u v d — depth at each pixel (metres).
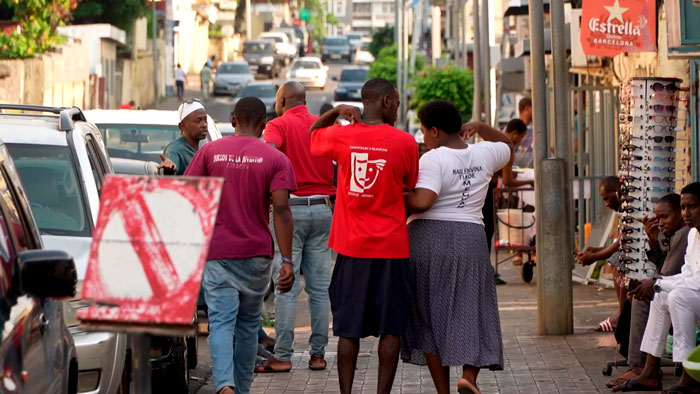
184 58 119.44
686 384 13.51
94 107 69.25
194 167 12.87
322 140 12.89
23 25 56.88
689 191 13.27
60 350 9.16
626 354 15.29
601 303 21.88
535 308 21.78
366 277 12.63
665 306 13.70
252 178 12.80
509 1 36.72
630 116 15.57
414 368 16.36
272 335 19.77
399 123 82.44
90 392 11.24
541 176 18.20
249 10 155.75
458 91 57.31
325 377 15.84
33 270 8.00
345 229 12.77
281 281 13.05
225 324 12.74
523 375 15.47
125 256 6.88
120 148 21.77
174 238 6.89
